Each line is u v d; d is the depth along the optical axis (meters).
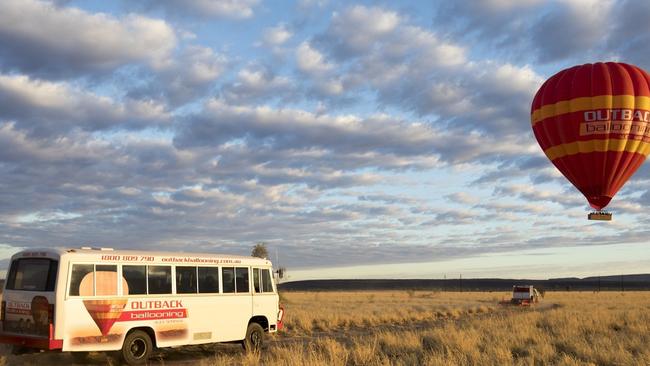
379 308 50.44
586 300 74.69
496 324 27.95
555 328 25.78
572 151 25.91
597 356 17.06
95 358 17.23
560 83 26.28
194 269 17.94
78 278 15.12
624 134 25.09
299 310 42.81
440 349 18.16
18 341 15.14
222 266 18.83
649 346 18.28
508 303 65.62
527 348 18.62
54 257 15.03
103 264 15.64
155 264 16.86
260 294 19.97
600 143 25.23
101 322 15.35
